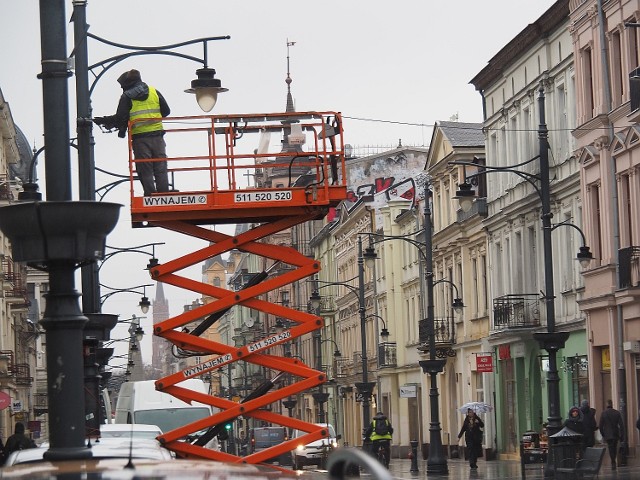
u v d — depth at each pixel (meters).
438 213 89.19
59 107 14.14
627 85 53.72
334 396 132.62
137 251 62.31
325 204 23.34
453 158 83.69
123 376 147.88
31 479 7.53
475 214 77.25
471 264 80.88
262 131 23.72
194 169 23.61
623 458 50.03
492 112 74.75
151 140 23.61
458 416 83.56
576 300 59.84
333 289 137.38
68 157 14.17
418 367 96.44
